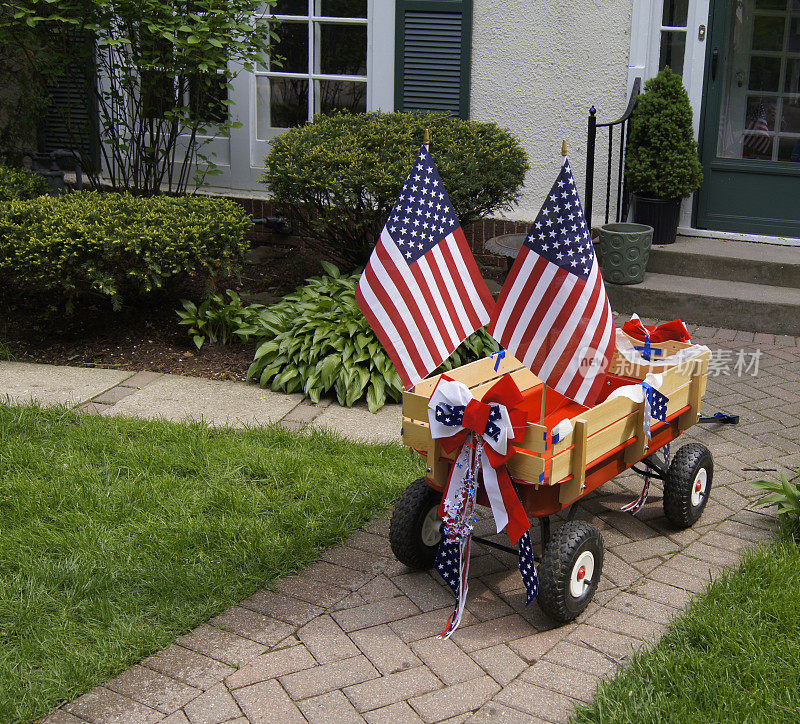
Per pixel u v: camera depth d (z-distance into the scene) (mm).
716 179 7664
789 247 7461
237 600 3531
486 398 3232
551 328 3350
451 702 2975
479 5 7676
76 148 8469
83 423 4969
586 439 3383
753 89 7473
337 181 5969
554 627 3412
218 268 6457
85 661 3105
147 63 6617
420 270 3467
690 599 3531
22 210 6016
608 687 2979
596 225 7875
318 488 4336
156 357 6125
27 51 7121
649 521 4238
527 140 7859
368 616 3459
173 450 4656
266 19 7805
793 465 4734
